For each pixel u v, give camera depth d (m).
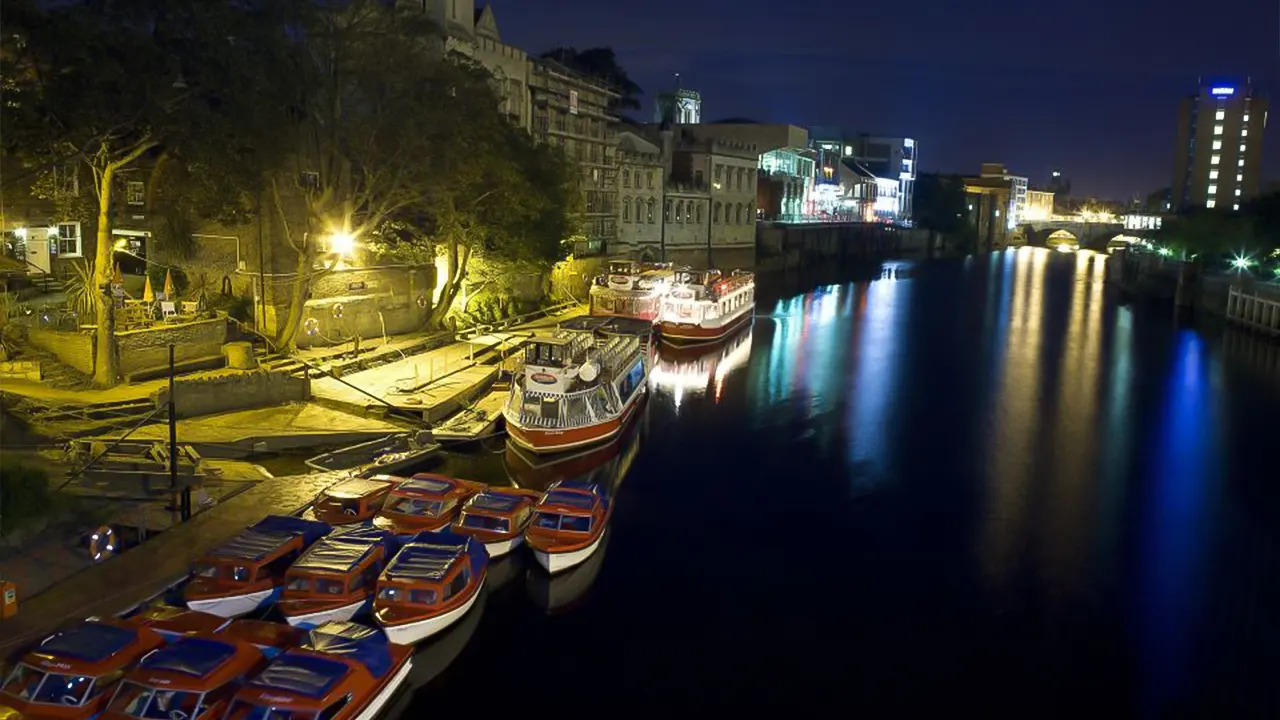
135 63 32.53
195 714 18.02
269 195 46.44
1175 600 29.83
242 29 36.62
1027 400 56.84
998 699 24.19
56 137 33.38
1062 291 122.12
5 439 30.30
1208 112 197.38
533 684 23.89
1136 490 40.38
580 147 89.88
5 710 18.16
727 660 25.44
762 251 134.50
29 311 40.69
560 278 79.44
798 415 51.62
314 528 26.00
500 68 74.38
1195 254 114.31
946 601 29.38
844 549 33.16
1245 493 40.19
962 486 40.34
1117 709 23.89
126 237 49.03
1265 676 25.50
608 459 41.28
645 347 56.84
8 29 29.78
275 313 47.44
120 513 26.94
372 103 50.09
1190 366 68.81
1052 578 31.28
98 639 19.30
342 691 19.05
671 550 32.47
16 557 23.81
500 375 47.81
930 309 100.56
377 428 38.44
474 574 25.41
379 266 54.56
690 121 152.25
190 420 36.84
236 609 22.97
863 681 24.75
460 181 48.97
